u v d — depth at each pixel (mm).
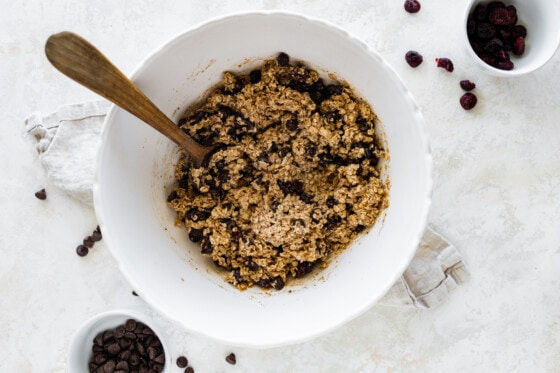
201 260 661
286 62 623
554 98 713
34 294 736
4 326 737
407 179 606
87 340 730
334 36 582
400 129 602
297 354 732
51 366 739
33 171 734
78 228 735
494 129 712
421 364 725
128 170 607
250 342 606
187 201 658
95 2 714
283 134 644
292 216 644
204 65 611
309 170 650
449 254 706
